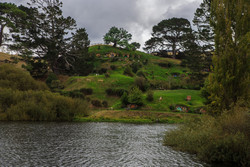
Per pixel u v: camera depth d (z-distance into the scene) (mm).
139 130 20188
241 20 14266
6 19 48219
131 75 66500
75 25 68938
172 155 10320
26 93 28812
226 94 13617
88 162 8875
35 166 8141
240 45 13758
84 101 32438
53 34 68062
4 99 26438
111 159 9438
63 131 17516
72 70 68188
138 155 10266
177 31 98938
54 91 41969
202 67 62500
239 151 8742
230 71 13773
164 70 79812
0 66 39875
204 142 10516
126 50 103375
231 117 10766
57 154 10047
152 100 41531
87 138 14711
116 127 21844
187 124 13992
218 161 9188
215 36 15062
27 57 58188
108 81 55375
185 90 52844
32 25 63656
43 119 25484
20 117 24562
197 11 55562
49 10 65375
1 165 8141
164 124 26375
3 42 54406
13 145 11625
